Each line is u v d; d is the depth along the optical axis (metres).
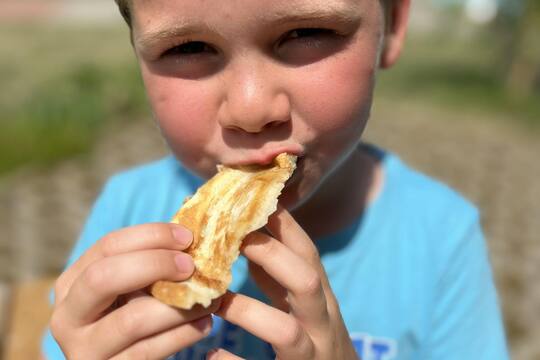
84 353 0.29
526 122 2.28
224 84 0.29
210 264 0.28
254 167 0.31
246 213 0.28
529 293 1.00
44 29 4.15
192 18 0.27
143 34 0.29
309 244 0.31
